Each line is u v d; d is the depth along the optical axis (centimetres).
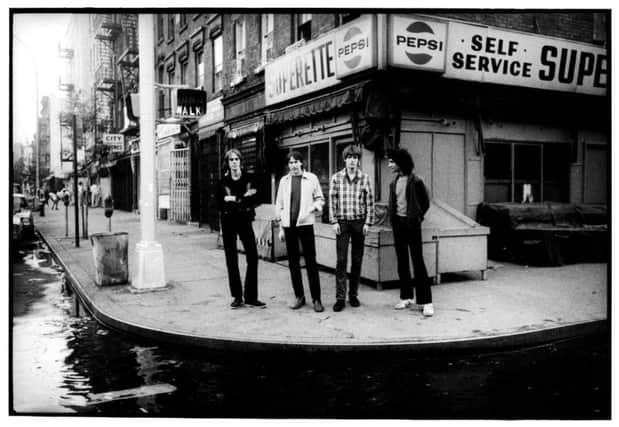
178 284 747
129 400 384
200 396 391
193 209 1834
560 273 806
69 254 1100
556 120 1052
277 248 952
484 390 398
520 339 489
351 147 581
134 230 1633
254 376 430
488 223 934
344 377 426
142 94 704
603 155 1120
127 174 2775
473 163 955
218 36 1581
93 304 630
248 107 1316
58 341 525
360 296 655
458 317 547
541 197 1062
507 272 818
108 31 2745
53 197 3130
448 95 868
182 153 1911
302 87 999
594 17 1062
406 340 464
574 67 976
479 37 869
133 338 533
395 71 814
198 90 1330
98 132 2848
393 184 581
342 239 583
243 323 532
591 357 470
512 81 919
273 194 1177
